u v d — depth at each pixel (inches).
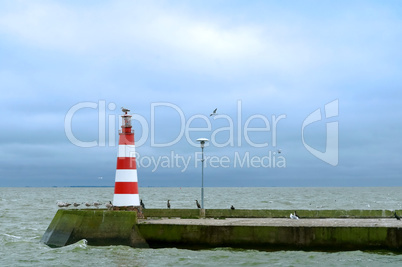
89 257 987.9
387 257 948.0
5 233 1459.2
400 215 1310.3
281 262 930.7
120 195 1119.6
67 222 1116.5
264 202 4202.8
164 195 7037.4
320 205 3639.3
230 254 979.3
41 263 960.3
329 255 957.8
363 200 4889.3
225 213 1320.1
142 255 991.0
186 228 1008.2
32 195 7116.1
